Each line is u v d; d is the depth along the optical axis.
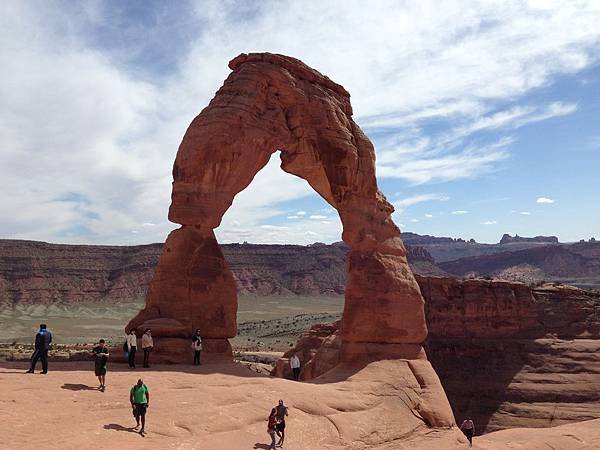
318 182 25.89
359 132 26.19
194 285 21.05
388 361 22.39
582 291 58.50
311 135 24.47
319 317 118.31
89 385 14.23
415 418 20.39
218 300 21.56
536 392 48.81
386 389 20.48
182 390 15.10
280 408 14.05
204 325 21.00
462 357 54.12
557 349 52.44
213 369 18.52
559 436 30.59
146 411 13.02
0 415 11.14
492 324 55.25
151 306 20.98
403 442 18.23
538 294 57.28
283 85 23.86
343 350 23.30
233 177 21.95
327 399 17.73
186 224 21.59
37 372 15.42
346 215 24.69
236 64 24.58
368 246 24.17
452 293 57.38
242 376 17.97
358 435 16.94
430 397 21.48
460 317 56.12
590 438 31.44
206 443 12.40
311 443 15.09
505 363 52.56
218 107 22.20
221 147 21.41
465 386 51.75
